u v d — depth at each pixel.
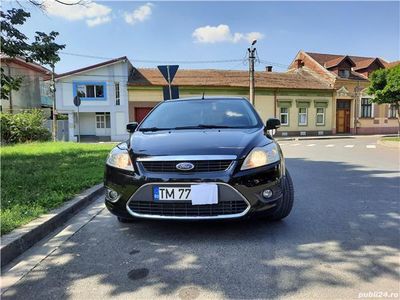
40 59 8.53
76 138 30.02
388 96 21.53
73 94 28.44
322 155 12.82
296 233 3.86
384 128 35.22
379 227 4.07
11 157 9.87
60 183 5.96
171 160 3.54
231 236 3.77
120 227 4.18
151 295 2.62
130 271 3.01
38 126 18.41
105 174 3.95
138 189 3.59
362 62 36.19
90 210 4.99
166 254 3.35
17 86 8.59
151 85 28.66
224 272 2.95
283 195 3.82
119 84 28.81
